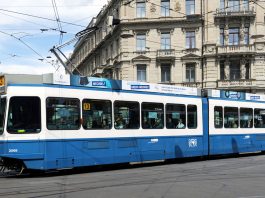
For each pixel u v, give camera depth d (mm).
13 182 11234
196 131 17594
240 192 9406
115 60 50906
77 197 8828
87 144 13656
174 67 47625
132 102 15180
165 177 12086
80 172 13883
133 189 9844
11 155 12203
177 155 16656
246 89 46156
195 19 47219
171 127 16547
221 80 46250
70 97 13328
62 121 13078
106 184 10703
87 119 13742
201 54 47344
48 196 8945
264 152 22922
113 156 14391
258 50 46344
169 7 47719
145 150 15469
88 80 13906
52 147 12773
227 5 46938
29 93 12609
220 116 18875
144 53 47906
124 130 14828
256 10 46688
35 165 12469
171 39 47688
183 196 8930
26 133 12414
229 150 19172
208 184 10609
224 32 47000
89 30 19922
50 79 12945
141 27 47969
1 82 12656
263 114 21578
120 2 48312
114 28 50094
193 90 17750
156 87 16141
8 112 12375
